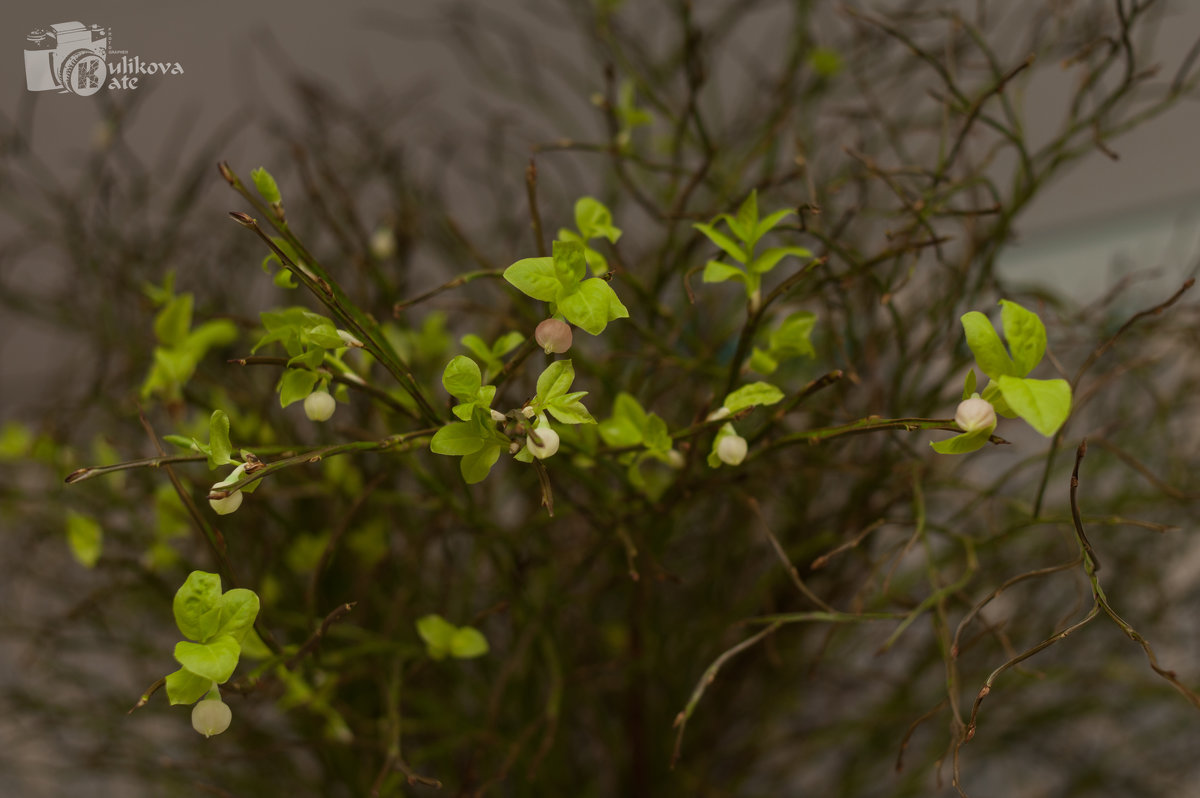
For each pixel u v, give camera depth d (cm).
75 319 55
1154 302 63
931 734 58
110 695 55
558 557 46
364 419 45
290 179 60
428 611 47
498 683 43
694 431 37
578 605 50
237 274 56
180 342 41
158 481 46
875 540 48
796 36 51
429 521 47
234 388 47
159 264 52
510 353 42
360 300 43
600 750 56
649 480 44
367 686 50
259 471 34
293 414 49
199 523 36
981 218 45
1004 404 34
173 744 54
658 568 40
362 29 69
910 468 43
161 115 70
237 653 34
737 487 42
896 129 47
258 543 46
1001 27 59
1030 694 56
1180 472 49
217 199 66
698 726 52
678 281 48
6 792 65
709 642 49
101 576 53
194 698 35
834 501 51
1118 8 40
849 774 56
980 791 64
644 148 52
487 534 42
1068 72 62
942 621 38
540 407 34
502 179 58
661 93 51
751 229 37
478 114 68
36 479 52
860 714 59
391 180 52
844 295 41
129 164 58
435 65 72
